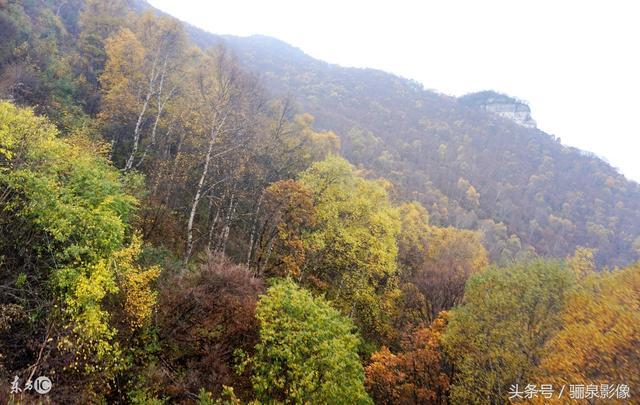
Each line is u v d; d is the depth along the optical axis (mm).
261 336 12656
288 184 22344
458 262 30703
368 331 25859
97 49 33500
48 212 10906
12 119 11711
